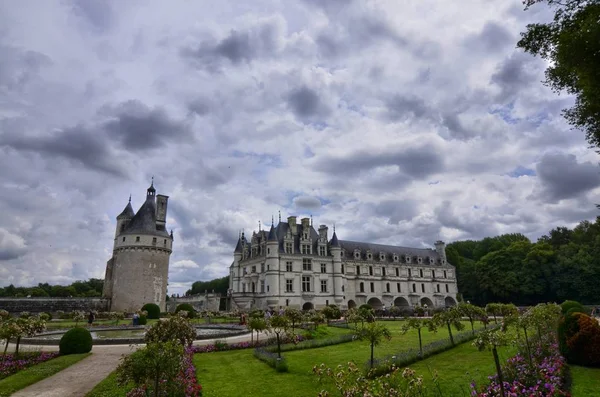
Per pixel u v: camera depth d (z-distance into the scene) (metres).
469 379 15.33
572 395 12.98
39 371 18.70
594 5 13.85
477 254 123.19
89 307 67.81
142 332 38.12
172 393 12.90
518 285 87.12
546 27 15.72
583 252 81.25
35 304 62.44
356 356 22.05
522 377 13.18
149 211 76.19
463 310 27.88
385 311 67.56
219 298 73.62
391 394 10.13
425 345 23.78
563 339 18.12
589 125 18.53
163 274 74.12
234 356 23.22
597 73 14.30
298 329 36.59
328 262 79.62
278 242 73.88
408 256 98.75
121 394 14.21
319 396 9.74
